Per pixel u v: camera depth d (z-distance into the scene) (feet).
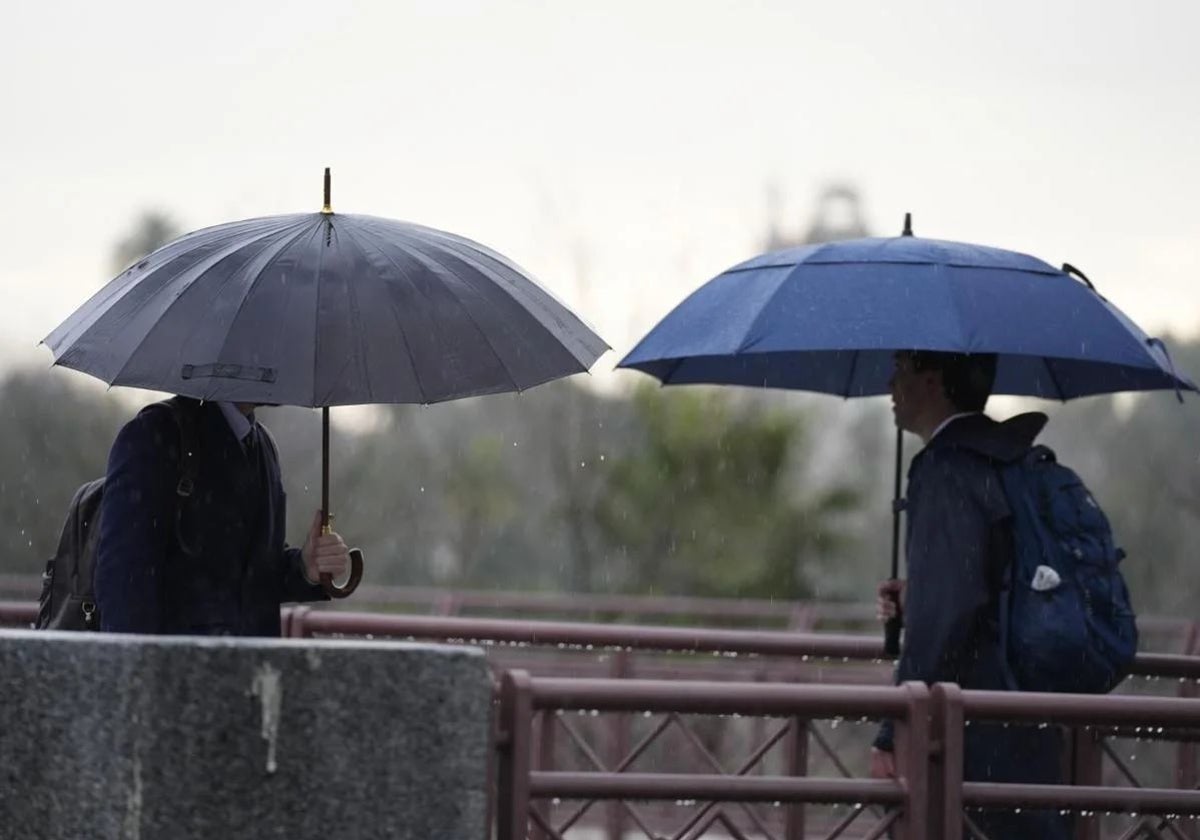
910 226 68.59
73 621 56.65
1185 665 74.33
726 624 240.12
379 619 84.23
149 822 43.50
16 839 44.27
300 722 43.91
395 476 320.29
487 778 44.78
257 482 57.72
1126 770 65.41
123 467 54.39
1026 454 60.13
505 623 83.46
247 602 57.36
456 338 53.47
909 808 51.85
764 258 68.33
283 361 51.39
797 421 256.93
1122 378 73.36
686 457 254.88
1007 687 58.23
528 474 308.81
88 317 55.01
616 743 106.01
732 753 131.23
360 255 54.70
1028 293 63.57
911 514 60.39
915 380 63.41
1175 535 321.52
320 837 43.88
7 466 321.11
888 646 69.87
